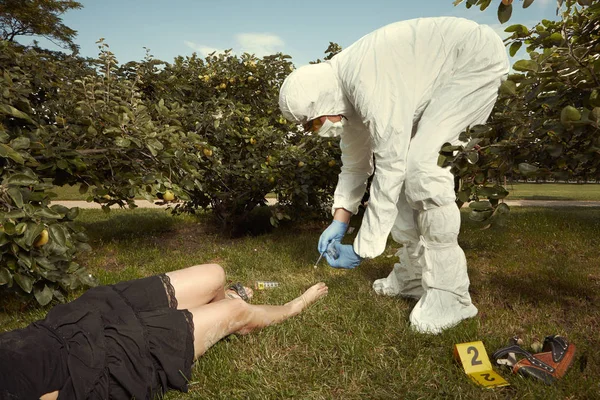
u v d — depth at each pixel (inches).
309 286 140.6
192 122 216.1
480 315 118.0
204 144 155.2
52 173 142.7
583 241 205.2
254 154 221.6
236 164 223.6
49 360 66.6
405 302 127.5
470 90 98.7
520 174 84.3
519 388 80.3
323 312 115.5
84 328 73.9
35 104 173.8
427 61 98.7
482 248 197.2
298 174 216.2
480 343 91.1
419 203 102.5
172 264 175.5
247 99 265.0
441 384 82.8
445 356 93.4
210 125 213.6
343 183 126.4
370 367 89.6
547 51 73.8
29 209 99.2
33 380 64.0
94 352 71.3
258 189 226.2
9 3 935.7
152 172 147.3
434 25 99.9
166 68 245.6
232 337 99.3
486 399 78.4
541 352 90.0
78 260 187.8
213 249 209.8
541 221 247.3
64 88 177.5
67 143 144.1
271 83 260.4
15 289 120.4
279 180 217.5
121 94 164.6
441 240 103.7
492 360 91.2
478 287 141.9
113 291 85.5
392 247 196.7
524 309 121.6
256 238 233.1
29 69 172.7
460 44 98.3
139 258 190.5
